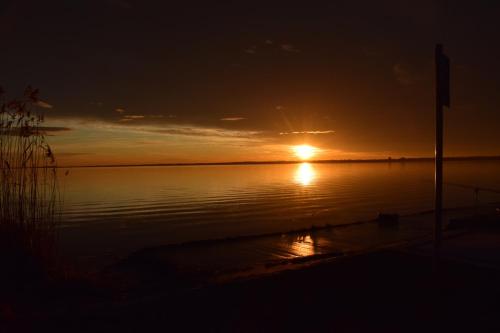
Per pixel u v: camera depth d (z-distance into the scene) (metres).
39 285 5.20
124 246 16.64
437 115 4.11
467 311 3.79
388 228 19.59
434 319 3.62
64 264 6.37
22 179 6.45
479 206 27.05
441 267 5.34
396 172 119.12
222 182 71.56
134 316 3.79
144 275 10.54
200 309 3.99
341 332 3.39
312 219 24.67
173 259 13.16
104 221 24.28
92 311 3.93
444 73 4.05
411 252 6.34
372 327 3.47
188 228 21.75
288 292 4.55
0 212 6.03
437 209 4.34
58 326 3.53
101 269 11.70
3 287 4.97
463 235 7.91
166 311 3.93
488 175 78.19
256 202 35.56
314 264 5.90
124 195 43.97
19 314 3.94
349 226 20.38
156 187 58.25
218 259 13.17
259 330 3.46
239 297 4.38
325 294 4.45
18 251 5.74
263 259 13.09
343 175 99.62
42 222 6.47
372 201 35.44
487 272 5.10
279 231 19.69
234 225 22.69
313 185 59.62
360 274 5.23
